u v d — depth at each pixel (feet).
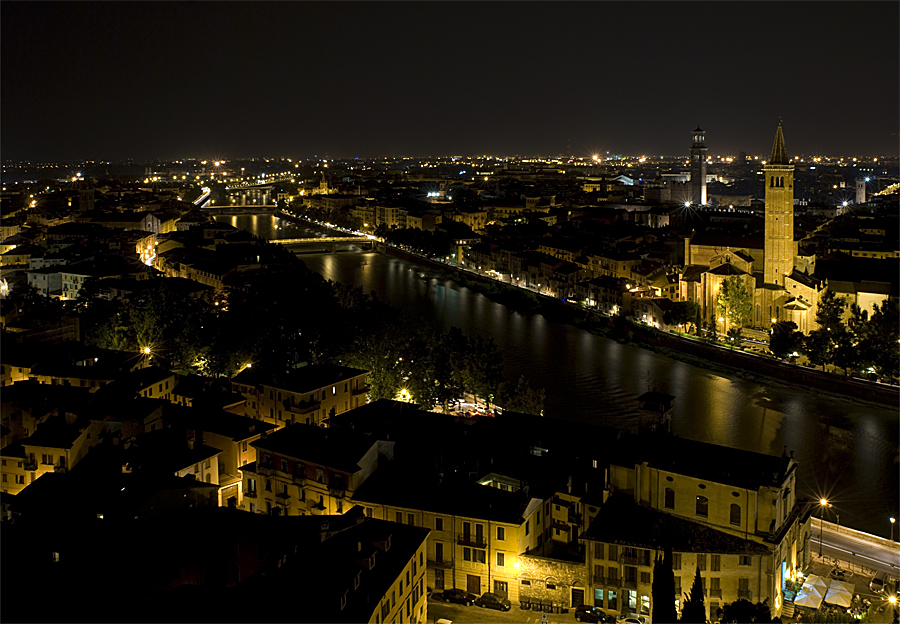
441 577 421.59
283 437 482.28
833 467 596.70
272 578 329.11
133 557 360.89
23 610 305.12
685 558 382.01
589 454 472.85
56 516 394.52
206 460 488.02
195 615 298.76
